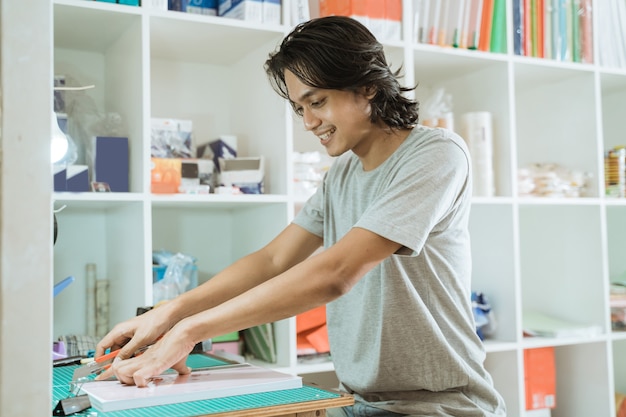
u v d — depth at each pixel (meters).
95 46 2.21
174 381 1.18
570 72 2.59
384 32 2.24
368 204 1.52
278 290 1.23
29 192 0.66
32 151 0.67
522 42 2.48
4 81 0.66
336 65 1.36
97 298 2.22
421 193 1.33
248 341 2.27
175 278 2.11
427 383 1.49
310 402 1.05
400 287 1.46
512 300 2.40
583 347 2.67
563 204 2.51
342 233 1.62
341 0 2.24
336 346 1.62
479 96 2.54
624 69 2.68
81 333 2.24
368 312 1.52
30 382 0.66
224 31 2.07
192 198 1.97
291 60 1.38
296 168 2.19
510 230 2.40
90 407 1.03
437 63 2.44
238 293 1.56
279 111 2.12
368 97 1.43
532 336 2.54
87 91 2.26
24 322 0.66
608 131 3.04
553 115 2.76
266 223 2.19
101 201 1.90
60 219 2.21
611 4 2.72
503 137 2.44
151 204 2.08
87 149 2.03
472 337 1.55
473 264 2.55
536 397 2.52
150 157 1.94
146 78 1.92
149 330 1.35
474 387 1.51
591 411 2.64
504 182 2.44
